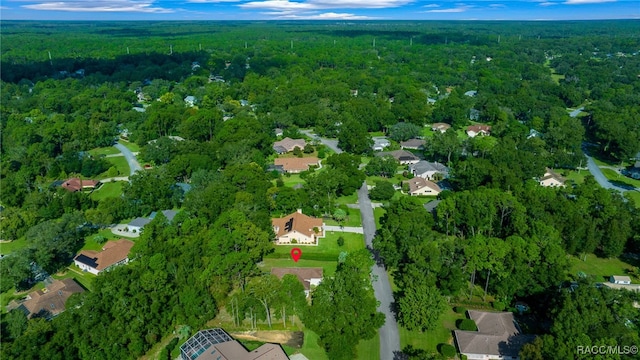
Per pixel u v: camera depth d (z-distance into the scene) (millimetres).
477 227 106750
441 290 87625
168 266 86312
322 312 77562
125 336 74312
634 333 65875
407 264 92625
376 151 182875
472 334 77688
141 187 127688
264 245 99250
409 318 80125
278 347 75438
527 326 82688
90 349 72312
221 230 94125
